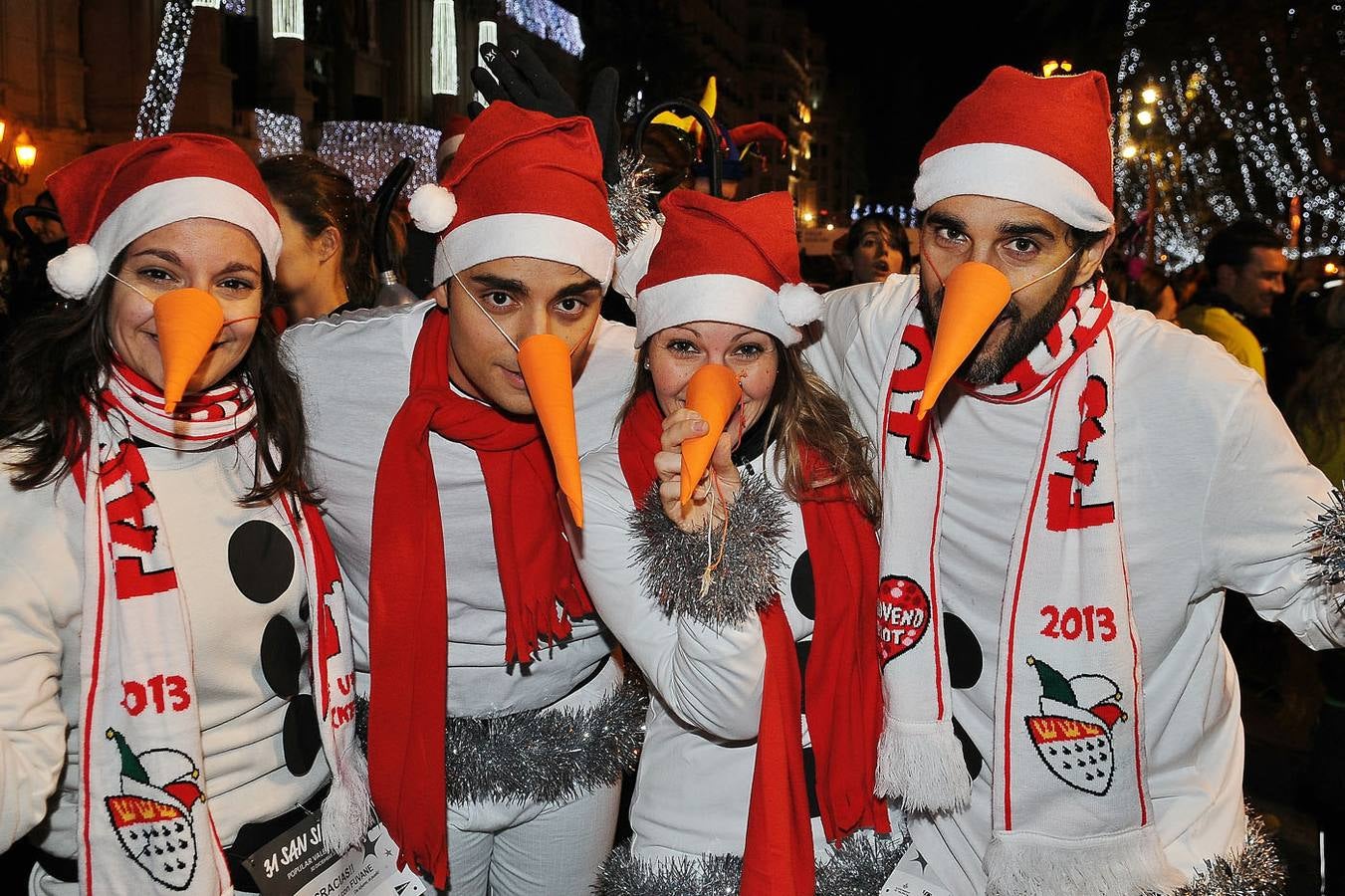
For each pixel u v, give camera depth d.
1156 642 2.03
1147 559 1.99
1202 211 22.44
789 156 62.19
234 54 20.11
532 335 1.98
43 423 1.78
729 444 1.86
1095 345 2.00
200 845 1.80
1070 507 1.99
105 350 1.83
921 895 2.06
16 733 1.66
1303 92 18.34
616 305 3.99
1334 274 8.27
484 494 2.26
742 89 67.56
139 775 1.77
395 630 2.18
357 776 2.11
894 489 2.11
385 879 2.19
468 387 2.19
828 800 2.07
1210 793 2.08
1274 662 5.44
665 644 2.03
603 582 2.05
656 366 2.06
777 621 1.99
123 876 1.78
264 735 1.98
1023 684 2.00
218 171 1.83
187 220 1.79
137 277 1.79
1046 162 1.85
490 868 2.58
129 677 1.77
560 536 2.27
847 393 2.37
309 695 2.10
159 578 1.80
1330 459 3.87
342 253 2.99
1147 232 13.27
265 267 1.96
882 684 2.10
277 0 20.53
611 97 2.37
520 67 2.41
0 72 15.27
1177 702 2.07
